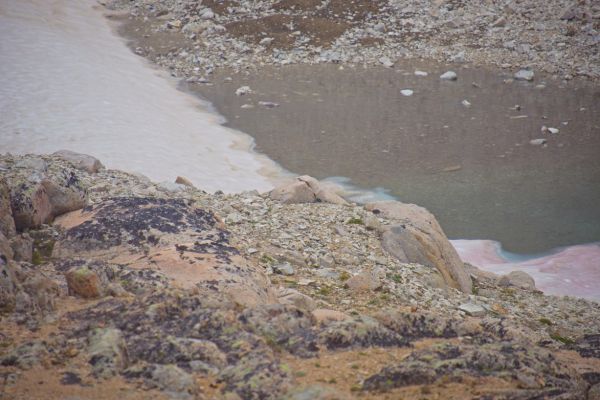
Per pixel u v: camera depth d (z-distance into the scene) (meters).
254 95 123.38
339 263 47.00
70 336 26.16
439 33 155.50
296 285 41.81
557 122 109.69
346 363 26.38
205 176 83.44
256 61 144.25
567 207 80.31
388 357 27.19
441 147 99.19
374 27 158.00
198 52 147.12
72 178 43.47
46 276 31.70
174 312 28.45
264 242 47.44
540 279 63.22
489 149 98.62
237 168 88.56
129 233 38.44
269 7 168.75
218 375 23.95
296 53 147.75
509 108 116.38
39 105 101.88
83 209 41.88
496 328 34.53
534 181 87.81
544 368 25.83
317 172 89.19
